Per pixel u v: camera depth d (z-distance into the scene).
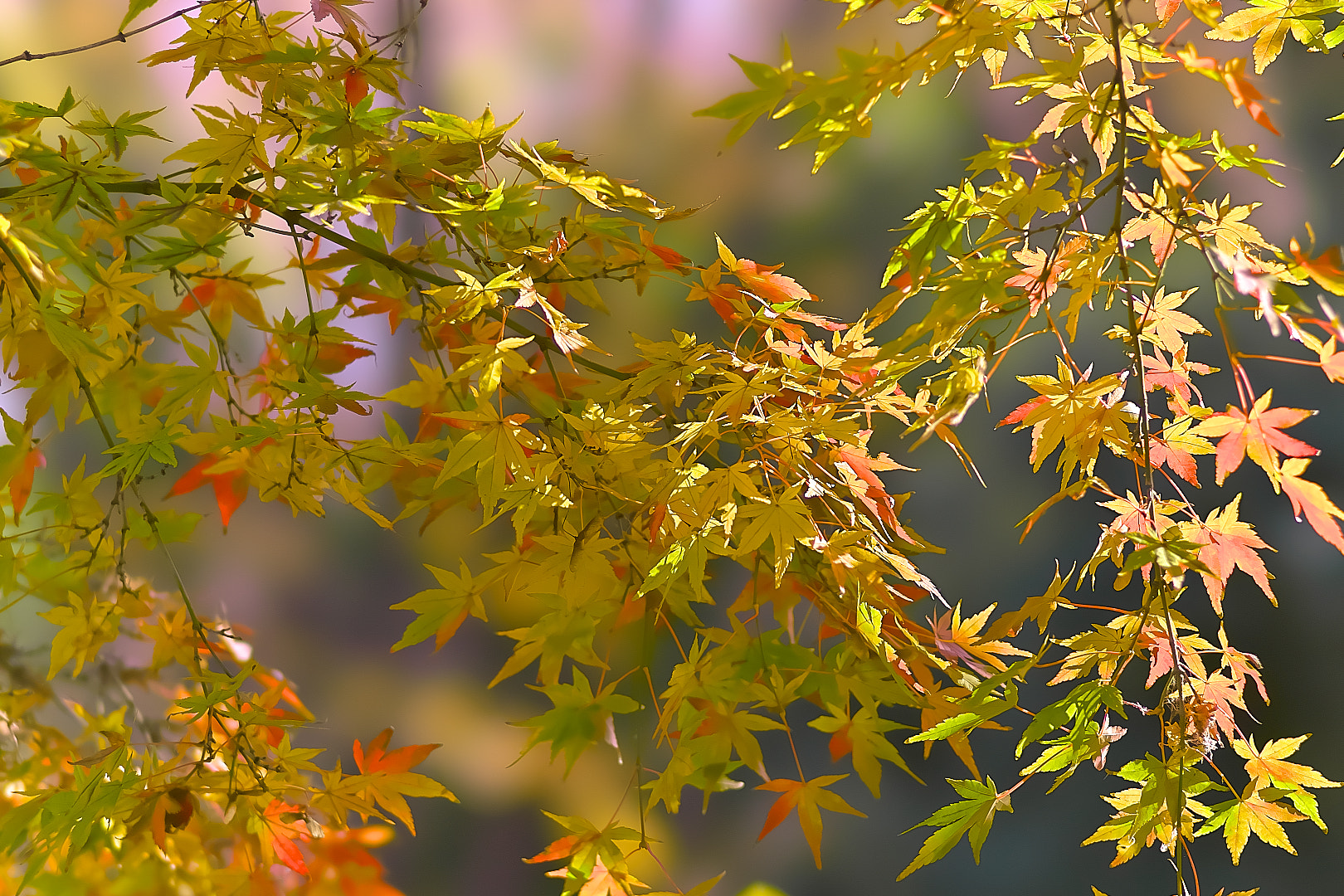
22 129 2.37
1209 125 3.61
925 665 2.36
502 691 3.89
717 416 2.34
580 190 2.38
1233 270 2.24
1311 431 3.59
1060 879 3.64
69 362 2.39
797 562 2.38
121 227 2.38
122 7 3.95
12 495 2.42
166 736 2.55
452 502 2.41
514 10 4.12
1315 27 2.35
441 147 2.38
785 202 4.20
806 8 4.02
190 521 2.46
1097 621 3.76
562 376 2.41
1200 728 2.30
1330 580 3.67
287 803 2.40
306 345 2.43
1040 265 2.32
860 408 2.36
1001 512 3.92
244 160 2.38
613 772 3.33
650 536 2.33
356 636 4.03
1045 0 2.31
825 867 3.65
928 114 4.06
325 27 2.39
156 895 2.43
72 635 2.44
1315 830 3.61
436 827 3.68
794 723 3.78
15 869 2.44
